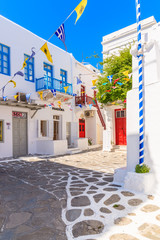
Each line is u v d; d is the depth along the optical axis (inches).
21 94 429.1
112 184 193.8
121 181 195.3
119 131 560.1
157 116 164.4
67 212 132.4
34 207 142.8
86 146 618.2
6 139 405.1
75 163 339.3
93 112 718.5
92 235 103.2
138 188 165.0
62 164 330.0
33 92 470.6
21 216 128.4
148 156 170.9
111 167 294.5
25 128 458.9
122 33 530.9
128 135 191.2
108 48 561.6
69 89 553.9
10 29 422.3
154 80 168.4
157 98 165.2
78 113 657.6
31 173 260.4
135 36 509.7
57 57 558.6
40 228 112.2
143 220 117.5
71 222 118.5
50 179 225.9
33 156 421.7
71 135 598.9
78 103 624.1
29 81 461.7
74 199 156.0
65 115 581.0
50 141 460.1
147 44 173.2
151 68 171.5
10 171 274.4
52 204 147.6
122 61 419.2
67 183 206.1
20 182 214.1
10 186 198.4
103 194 163.5
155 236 100.1
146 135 173.0
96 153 491.2
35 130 479.5
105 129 567.5
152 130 168.2
